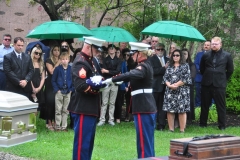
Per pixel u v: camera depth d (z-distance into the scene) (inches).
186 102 408.2
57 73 391.5
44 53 434.9
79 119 238.5
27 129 167.9
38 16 745.0
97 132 388.5
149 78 249.8
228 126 468.8
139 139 248.7
